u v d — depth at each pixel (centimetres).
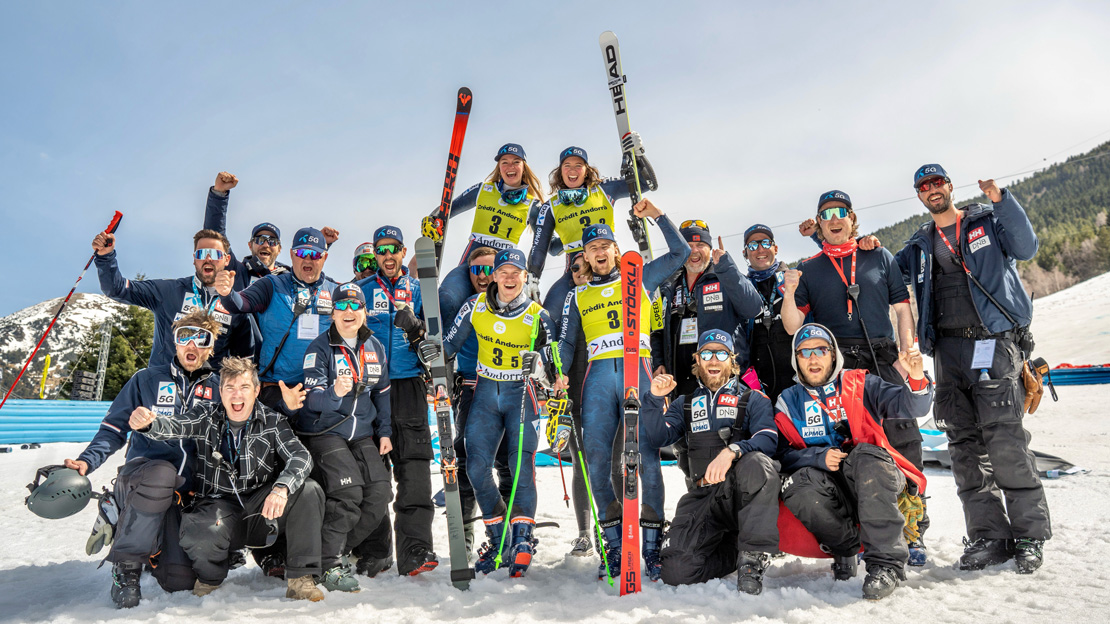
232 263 561
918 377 350
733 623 288
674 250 448
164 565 350
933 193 430
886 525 330
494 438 425
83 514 623
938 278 433
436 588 357
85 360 3788
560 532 535
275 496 328
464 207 609
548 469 912
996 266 406
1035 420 1264
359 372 390
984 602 307
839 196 469
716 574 366
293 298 452
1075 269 9144
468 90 538
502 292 432
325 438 380
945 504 590
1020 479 373
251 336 494
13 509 643
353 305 387
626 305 366
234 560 402
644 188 555
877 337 455
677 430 406
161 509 341
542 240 557
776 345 486
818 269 475
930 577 361
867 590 317
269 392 407
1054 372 2127
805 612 294
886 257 465
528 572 402
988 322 406
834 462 351
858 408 366
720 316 494
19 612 321
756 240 542
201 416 356
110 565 424
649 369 430
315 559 342
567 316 458
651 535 397
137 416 334
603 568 385
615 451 447
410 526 407
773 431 373
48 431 1441
